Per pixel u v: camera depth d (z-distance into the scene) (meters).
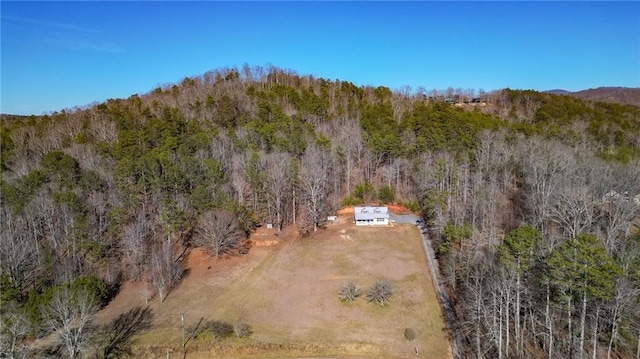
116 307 55.25
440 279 61.19
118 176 74.06
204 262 67.81
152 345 47.50
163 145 86.06
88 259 61.81
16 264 53.59
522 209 75.38
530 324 45.50
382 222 82.00
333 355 46.69
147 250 66.56
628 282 36.72
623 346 39.12
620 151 85.94
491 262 48.22
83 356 44.75
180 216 67.50
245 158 83.38
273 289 59.47
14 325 41.66
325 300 56.44
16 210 63.09
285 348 47.50
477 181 77.12
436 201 73.88
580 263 34.22
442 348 47.00
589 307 38.53
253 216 76.62
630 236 53.47
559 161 76.12
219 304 56.00
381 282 57.47
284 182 81.44
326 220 83.31
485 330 46.62
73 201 63.94
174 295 58.44
